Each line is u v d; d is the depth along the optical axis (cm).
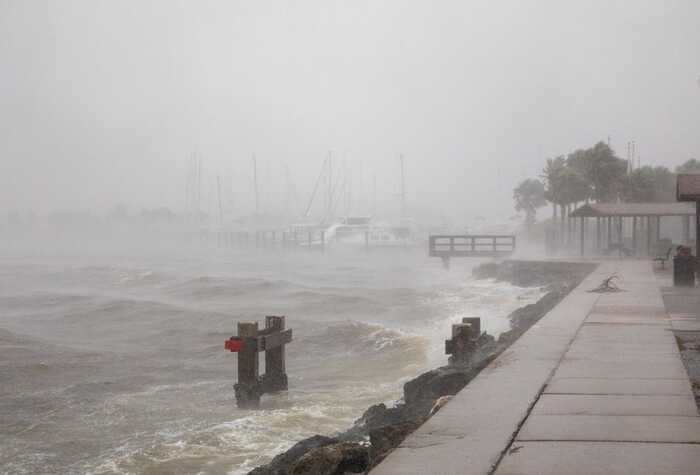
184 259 12712
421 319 3700
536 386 1081
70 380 2439
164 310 4141
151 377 2484
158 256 14262
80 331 3638
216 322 3725
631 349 1427
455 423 867
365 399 2042
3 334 3347
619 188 8019
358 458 916
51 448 1719
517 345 1493
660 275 3519
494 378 1148
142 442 1741
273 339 2080
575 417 889
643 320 1880
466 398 1005
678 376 1151
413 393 1722
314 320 3688
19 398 2183
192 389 2300
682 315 1978
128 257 13950
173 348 3062
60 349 2997
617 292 2672
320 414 1881
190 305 4606
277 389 2147
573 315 2005
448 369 1795
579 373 1181
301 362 2678
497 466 699
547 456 727
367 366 2566
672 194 8338
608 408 935
